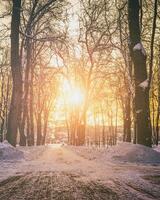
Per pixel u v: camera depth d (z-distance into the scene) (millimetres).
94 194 4734
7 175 6887
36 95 51062
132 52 15664
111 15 31172
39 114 51250
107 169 8523
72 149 27266
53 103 64250
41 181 6004
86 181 6047
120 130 96125
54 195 4637
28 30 24891
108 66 40438
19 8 20062
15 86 19641
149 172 7953
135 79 15258
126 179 6414
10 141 19375
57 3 26656
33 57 34906
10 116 19547
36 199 4348
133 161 12664
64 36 24828
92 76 45531
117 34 30438
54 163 10656
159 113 42469
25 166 9148
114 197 4531
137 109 14992
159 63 35312
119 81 40250
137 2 15820
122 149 13695
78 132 45531
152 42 15680
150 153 13211
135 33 15656
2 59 41844
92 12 32719
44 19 29531
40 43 34844
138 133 14875
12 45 19859
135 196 4637
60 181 6012
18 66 19875
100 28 32656
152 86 38562
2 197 4469
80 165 9859
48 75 43594
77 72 45125
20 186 5426
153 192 5035
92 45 36469
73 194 4719
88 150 22500
